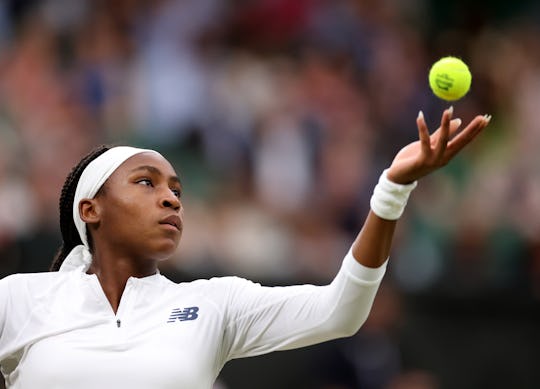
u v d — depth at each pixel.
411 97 56.38
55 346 16.78
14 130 46.09
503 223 47.97
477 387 41.12
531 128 56.22
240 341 17.52
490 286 42.09
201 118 50.91
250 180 48.62
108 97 50.22
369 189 49.25
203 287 17.83
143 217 17.86
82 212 18.30
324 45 56.88
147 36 53.56
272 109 51.62
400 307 40.84
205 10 55.88
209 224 44.69
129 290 17.56
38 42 52.22
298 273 41.88
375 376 38.84
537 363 41.62
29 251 38.69
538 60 60.34
